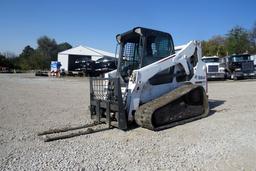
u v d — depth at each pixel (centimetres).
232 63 2441
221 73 2373
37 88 1720
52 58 7925
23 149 501
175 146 504
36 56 7294
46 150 494
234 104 962
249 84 1858
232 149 481
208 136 561
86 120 744
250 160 431
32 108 940
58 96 1278
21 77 3325
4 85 1973
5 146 519
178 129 627
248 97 1141
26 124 702
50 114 831
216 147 493
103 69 2684
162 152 473
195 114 726
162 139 550
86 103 1045
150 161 434
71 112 860
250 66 2419
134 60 725
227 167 407
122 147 505
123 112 627
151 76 680
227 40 5647
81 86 1872
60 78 3030
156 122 627
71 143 535
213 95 1241
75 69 3641
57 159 448
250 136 555
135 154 466
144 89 684
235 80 2394
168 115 654
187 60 781
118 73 746
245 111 823
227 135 565
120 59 750
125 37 746
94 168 412
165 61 713
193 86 730
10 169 412
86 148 502
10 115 819
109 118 648
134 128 645
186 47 781
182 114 689
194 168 405
